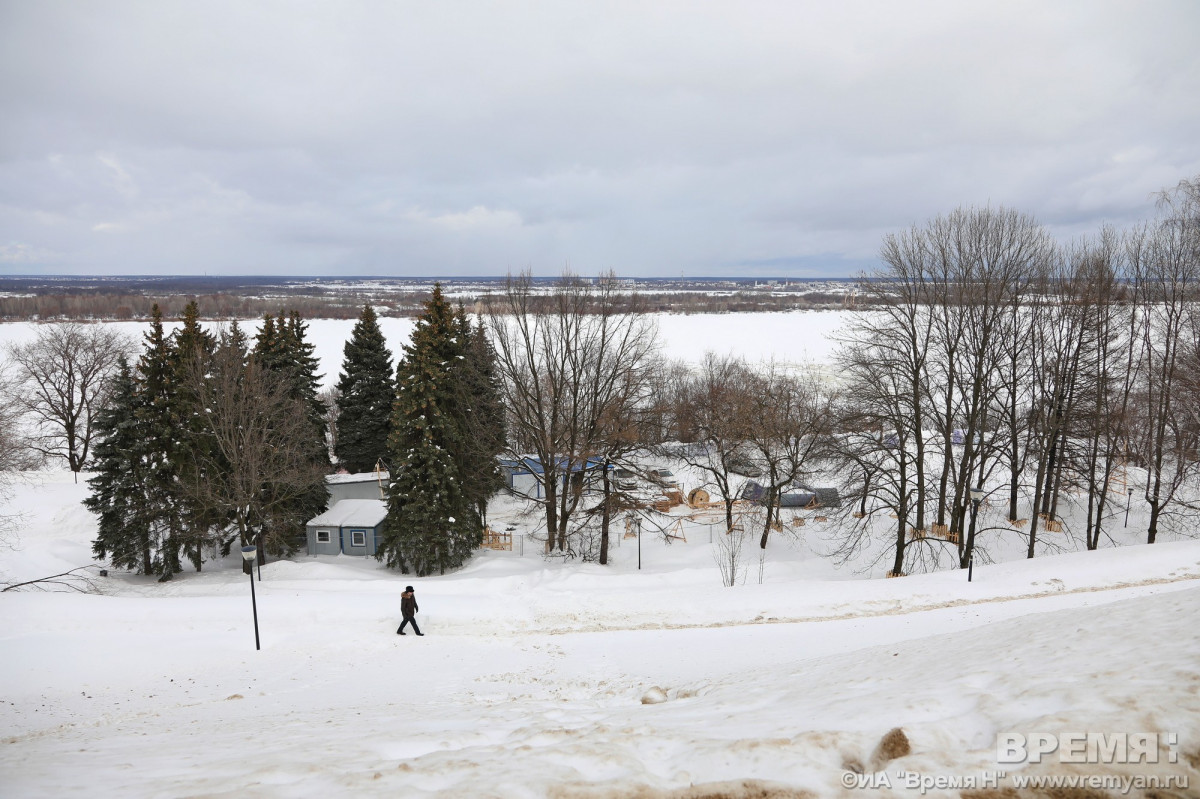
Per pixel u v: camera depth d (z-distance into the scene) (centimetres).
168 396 3338
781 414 4009
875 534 3553
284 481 3428
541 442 3528
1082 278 2986
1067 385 2898
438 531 3331
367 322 4888
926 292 2883
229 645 2114
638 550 3550
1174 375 2788
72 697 1744
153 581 3341
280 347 4409
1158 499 2922
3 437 4272
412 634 2219
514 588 2745
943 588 2320
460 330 4294
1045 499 3516
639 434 3478
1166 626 975
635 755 712
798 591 2395
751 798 564
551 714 1134
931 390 3353
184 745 1067
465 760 721
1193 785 515
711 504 4694
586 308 3541
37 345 5803
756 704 974
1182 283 2844
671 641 1989
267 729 1197
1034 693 717
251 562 2100
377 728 1077
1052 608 1950
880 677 1034
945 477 3119
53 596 2431
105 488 3316
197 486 3319
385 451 4909
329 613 2373
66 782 763
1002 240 2847
